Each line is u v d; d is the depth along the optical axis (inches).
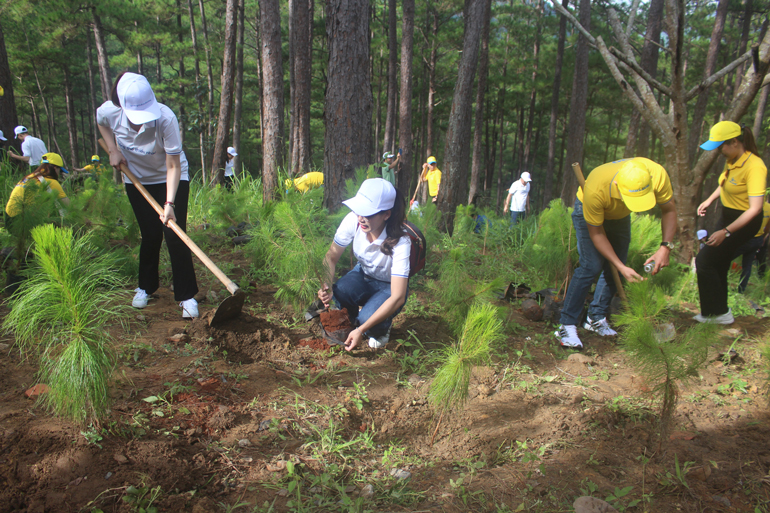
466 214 256.2
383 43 903.1
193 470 75.8
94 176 276.1
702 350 86.2
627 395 114.0
